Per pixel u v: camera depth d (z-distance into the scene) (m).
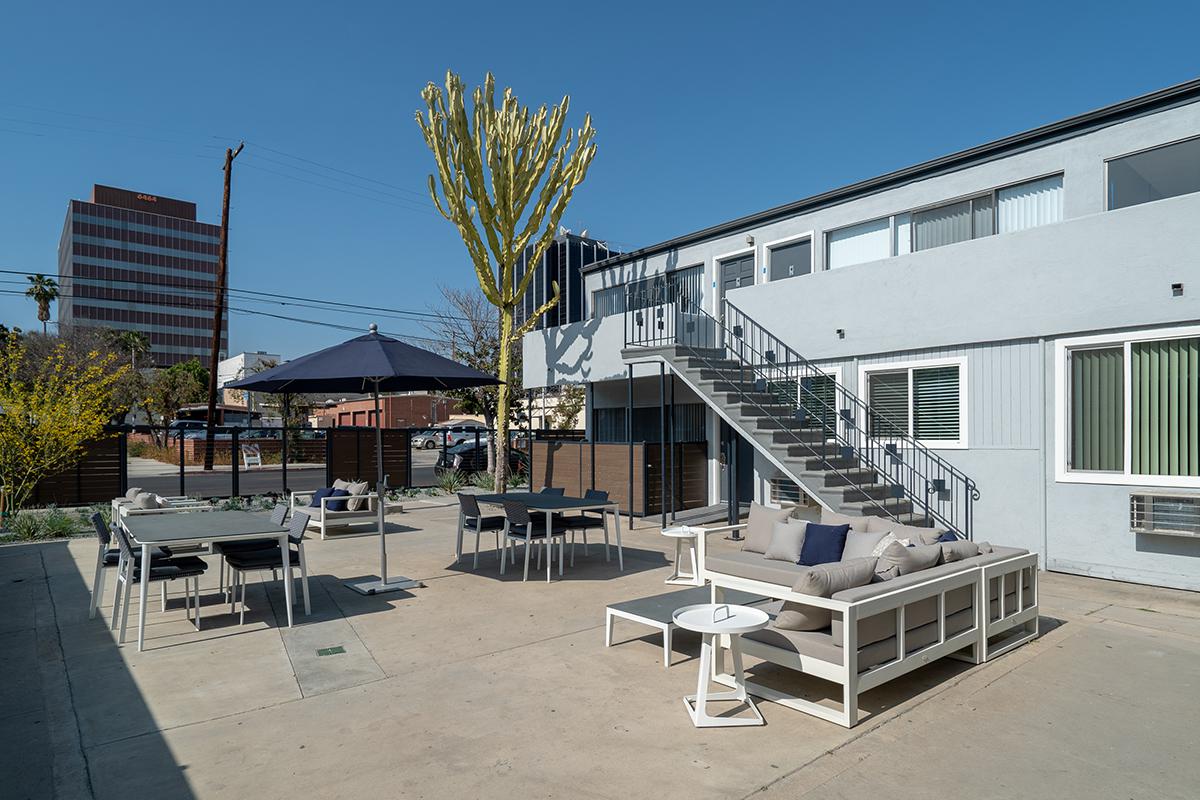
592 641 6.04
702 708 4.30
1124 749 3.97
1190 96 8.14
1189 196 7.61
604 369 14.42
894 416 10.48
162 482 22.84
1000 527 9.22
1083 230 8.44
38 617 6.83
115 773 3.74
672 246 15.27
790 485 12.20
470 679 5.12
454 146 15.02
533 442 16.77
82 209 98.81
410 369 7.59
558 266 23.00
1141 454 8.02
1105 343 8.31
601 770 3.74
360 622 6.64
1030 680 5.07
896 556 5.09
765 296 12.31
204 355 107.94
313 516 12.09
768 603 5.62
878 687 4.95
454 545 11.11
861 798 3.45
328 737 4.16
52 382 13.76
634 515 14.01
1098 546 8.35
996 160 9.91
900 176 10.95
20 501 13.27
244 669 5.34
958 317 9.62
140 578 6.09
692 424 15.27
